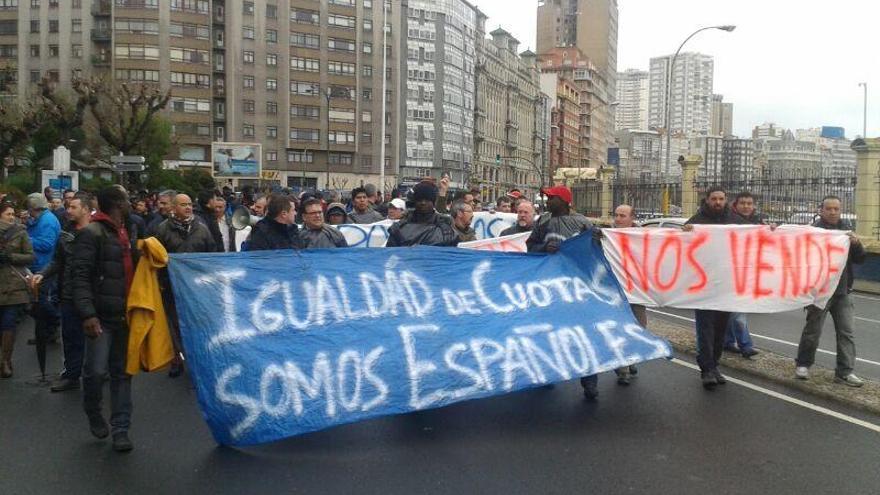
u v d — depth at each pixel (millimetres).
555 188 7453
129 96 42375
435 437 5750
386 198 25781
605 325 6703
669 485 4809
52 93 34312
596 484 4812
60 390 7355
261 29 84875
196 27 81500
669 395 7074
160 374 8109
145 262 5406
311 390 5434
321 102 88500
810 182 20203
